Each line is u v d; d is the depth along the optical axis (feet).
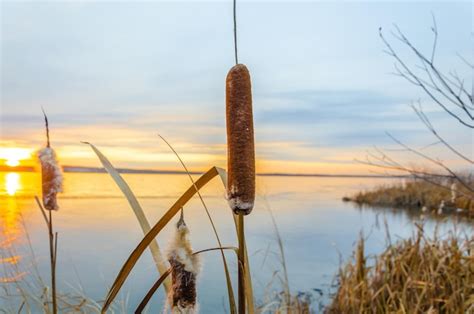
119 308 7.75
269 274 14.37
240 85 2.87
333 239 34.35
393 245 16.92
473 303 10.39
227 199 3.02
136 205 3.99
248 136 2.93
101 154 4.07
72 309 7.23
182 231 3.20
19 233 14.66
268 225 30.48
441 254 13.89
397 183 65.62
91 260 21.11
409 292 12.79
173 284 3.14
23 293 7.13
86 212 42.60
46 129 3.73
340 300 14.98
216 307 13.70
